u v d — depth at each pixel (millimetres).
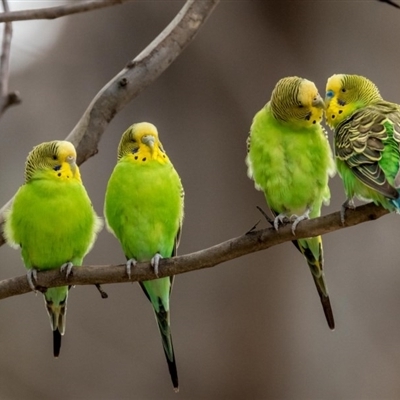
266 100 16031
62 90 16375
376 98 9852
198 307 15836
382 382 15203
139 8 16312
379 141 8844
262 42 16156
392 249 15484
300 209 10148
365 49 15891
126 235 10328
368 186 8625
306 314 15758
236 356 15688
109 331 15836
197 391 15547
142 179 10203
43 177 9992
